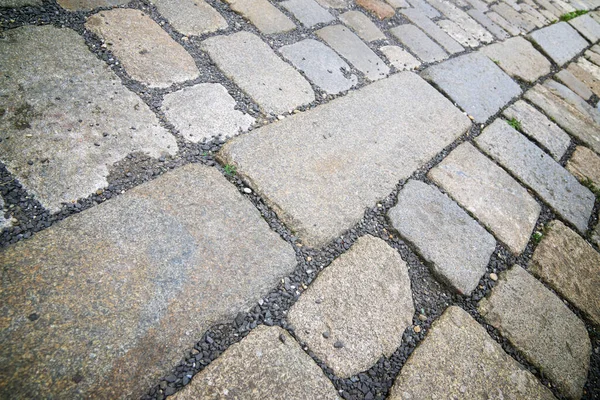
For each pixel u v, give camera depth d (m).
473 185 2.28
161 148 1.75
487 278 1.89
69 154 1.57
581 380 1.74
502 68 3.47
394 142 2.28
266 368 1.30
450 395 1.45
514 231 2.15
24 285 1.23
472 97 2.93
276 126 2.05
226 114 2.01
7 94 1.64
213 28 2.46
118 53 2.02
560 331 1.84
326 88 2.43
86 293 1.27
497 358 1.62
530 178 2.52
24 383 1.08
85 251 1.36
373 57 2.86
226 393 1.22
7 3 1.98
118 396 1.15
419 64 3.01
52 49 1.88
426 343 1.55
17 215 1.38
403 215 1.94
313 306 1.50
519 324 1.78
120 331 1.23
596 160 2.96
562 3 5.40
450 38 3.52
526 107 3.14
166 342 1.26
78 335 1.19
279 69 2.40
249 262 1.52
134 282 1.33
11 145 1.51
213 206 1.63
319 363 1.38
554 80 3.73
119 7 2.28
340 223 1.79
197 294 1.38
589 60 4.38
